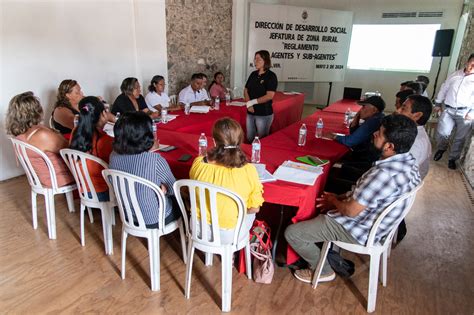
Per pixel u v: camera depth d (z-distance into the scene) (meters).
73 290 1.97
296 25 6.70
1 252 2.29
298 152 2.50
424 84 3.96
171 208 1.97
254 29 6.35
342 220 1.80
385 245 1.79
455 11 6.79
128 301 1.90
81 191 2.21
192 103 4.44
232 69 6.39
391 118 1.59
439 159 4.58
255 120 3.83
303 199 1.85
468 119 4.05
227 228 1.71
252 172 1.67
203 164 1.69
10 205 2.94
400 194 1.64
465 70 4.05
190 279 1.91
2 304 1.85
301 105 5.65
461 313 1.87
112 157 1.82
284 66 6.87
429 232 2.72
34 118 2.25
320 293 2.00
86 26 3.95
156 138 2.70
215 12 5.74
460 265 2.30
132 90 3.59
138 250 2.36
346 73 8.00
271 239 2.31
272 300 1.93
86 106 2.14
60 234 2.52
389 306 1.91
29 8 3.37
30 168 2.29
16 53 3.35
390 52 7.50
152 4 4.61
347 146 2.68
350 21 7.19
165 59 5.04
